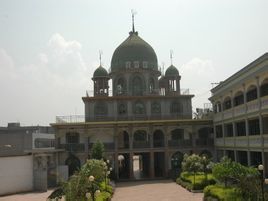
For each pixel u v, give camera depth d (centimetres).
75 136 6469
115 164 6369
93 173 3728
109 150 6388
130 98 6912
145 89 7144
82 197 2905
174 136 6700
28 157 5516
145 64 7181
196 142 6575
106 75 7156
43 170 5462
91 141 6469
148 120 6669
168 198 4334
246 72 4747
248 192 2967
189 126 6612
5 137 6788
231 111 5572
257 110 4556
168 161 6494
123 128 6462
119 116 6862
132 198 4459
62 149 6134
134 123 6456
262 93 4691
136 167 10012
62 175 5825
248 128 4956
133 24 7631
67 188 2925
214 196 3597
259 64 4288
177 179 5756
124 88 7175
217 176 3697
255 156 5003
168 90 7362
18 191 5322
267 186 3253
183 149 6531
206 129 6706
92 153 5578
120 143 6712
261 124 4491
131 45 7269
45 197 4694
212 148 6569
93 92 7144
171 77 7356
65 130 6391
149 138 6525
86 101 6900
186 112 7056
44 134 7812
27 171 5478
